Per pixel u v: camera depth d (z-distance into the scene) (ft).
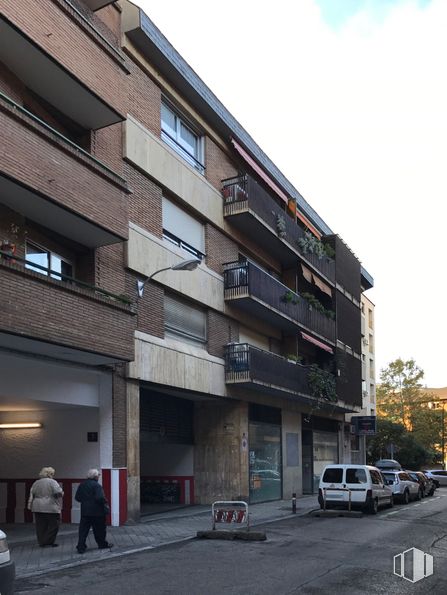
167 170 61.36
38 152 39.04
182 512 61.82
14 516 51.24
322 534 46.93
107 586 27.58
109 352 43.88
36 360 43.16
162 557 35.50
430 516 64.28
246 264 71.10
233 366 69.46
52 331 38.58
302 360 95.14
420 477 105.09
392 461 132.36
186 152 67.77
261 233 78.43
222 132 73.87
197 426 73.10
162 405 65.72
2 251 37.29
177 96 64.64
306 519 58.80
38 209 41.78
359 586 28.30
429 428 203.51
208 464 71.82
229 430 72.02
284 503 76.33
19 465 51.90
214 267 70.18
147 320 56.18
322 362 100.58
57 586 27.58
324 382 88.63
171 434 67.46
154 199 59.16
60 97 46.24
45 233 46.11
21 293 36.35
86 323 41.83
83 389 48.83
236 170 77.82
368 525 53.88
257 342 82.07
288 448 86.79
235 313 73.97
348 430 119.24
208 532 43.57
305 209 98.73
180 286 61.98
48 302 38.47
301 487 89.81
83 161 43.39
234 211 72.33
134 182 56.29
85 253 50.06
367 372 161.99
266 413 80.69
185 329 64.13
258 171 79.41
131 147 55.72
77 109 47.96
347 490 65.62
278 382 75.92
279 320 82.07
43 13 40.68
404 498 86.22
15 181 37.01
